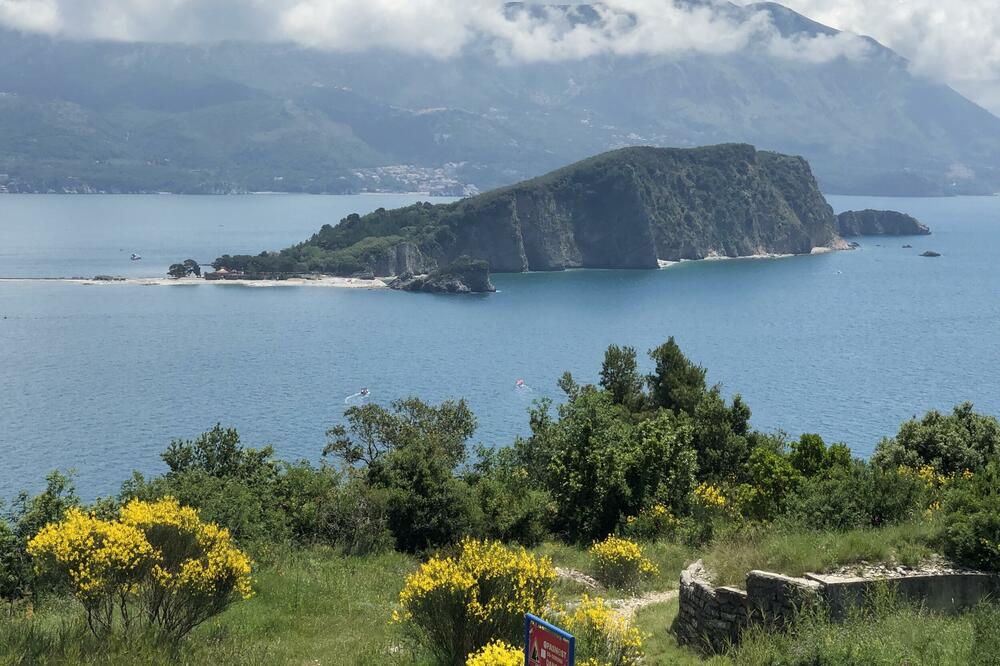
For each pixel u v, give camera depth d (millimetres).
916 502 21953
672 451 36500
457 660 14562
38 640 14609
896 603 15398
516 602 14633
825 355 179875
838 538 17797
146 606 15969
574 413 44469
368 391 148500
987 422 40844
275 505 34031
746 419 46188
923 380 150875
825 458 35719
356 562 29188
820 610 14953
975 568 16453
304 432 119500
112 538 15156
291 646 17562
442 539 33375
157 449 110812
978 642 13492
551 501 35812
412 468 35156
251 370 169375
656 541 31250
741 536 21938
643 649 16641
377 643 17375
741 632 15617
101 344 196500
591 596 22719
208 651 15820
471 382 157500
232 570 16219
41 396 143750
